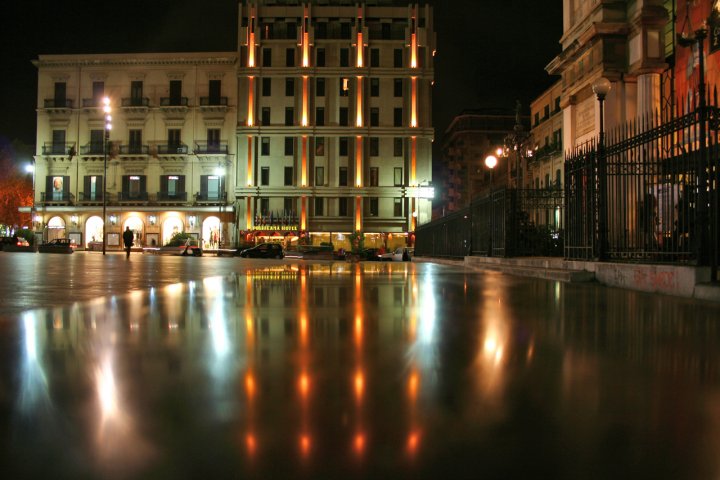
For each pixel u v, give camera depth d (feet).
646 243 33.06
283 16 200.13
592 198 38.52
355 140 198.08
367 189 197.26
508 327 16.33
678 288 27.27
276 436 7.09
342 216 199.21
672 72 59.57
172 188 204.44
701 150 27.27
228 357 11.80
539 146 171.73
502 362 11.57
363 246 186.91
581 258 40.09
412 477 5.97
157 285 32.45
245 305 21.72
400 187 197.77
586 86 65.72
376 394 9.04
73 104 205.98
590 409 8.40
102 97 205.46
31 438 6.89
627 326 16.80
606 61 61.16
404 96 199.62
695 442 7.10
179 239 180.96
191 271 50.37
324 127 197.98
